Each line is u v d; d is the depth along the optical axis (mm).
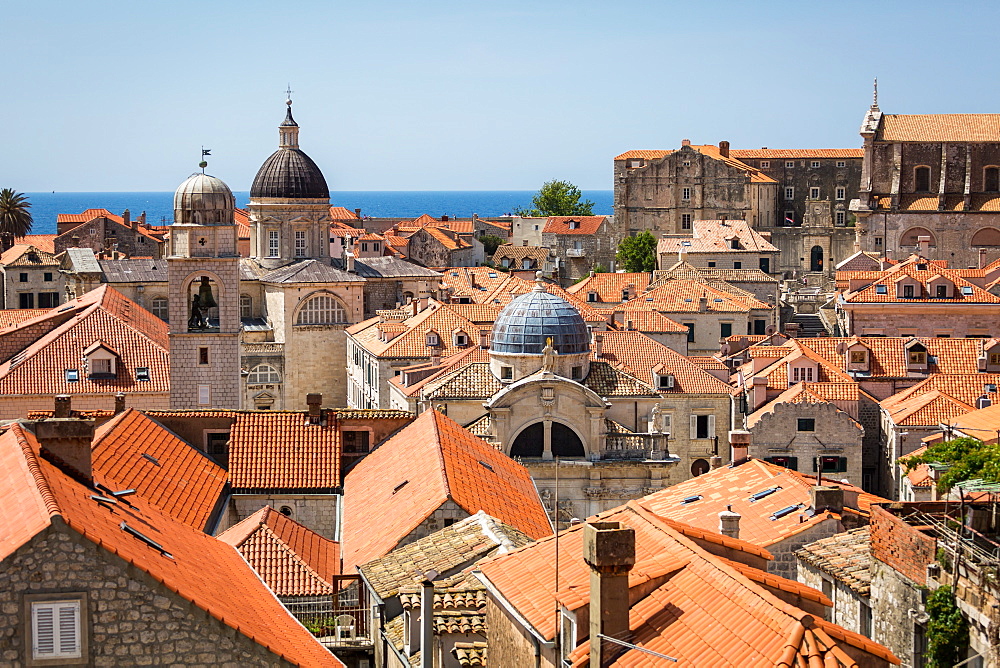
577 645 39812
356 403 182125
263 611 49219
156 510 57969
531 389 114375
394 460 81938
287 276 194375
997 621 43500
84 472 53438
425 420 87062
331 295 193750
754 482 73375
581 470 113750
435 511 67562
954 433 88000
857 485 127312
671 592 40812
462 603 50281
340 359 194750
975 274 186250
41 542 40375
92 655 40844
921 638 48094
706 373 148625
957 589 46625
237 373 126125
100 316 132125
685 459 147375
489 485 76375
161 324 156375
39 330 136750
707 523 69500
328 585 64062
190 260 124062
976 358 147750
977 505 53438
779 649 36125
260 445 84875
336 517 80312
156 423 84750
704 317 193750
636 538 45844
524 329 120562
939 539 49281
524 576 46250
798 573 62312
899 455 124000
